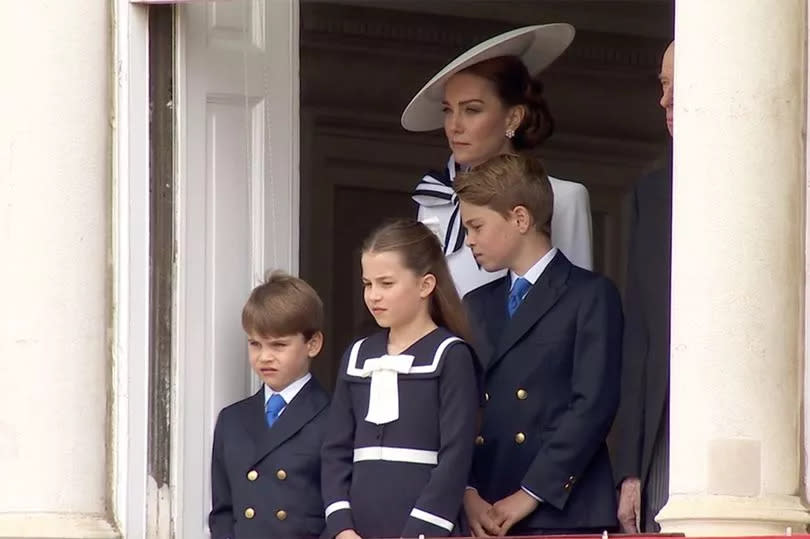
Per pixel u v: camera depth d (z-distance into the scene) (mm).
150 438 25312
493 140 26859
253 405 25531
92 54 25047
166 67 25594
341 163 37344
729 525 21266
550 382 24703
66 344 24641
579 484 24594
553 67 38656
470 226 25000
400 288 23672
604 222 39250
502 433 24766
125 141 25250
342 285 37375
